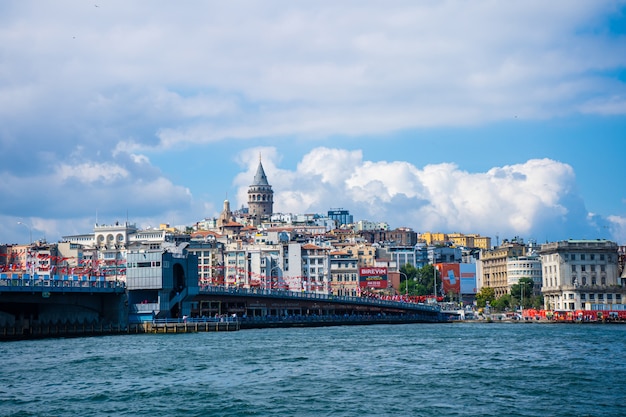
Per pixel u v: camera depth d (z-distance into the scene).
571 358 131.00
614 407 85.81
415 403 88.31
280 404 88.12
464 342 171.75
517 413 83.00
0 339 192.00
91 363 125.50
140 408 86.81
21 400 91.75
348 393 94.69
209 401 90.19
